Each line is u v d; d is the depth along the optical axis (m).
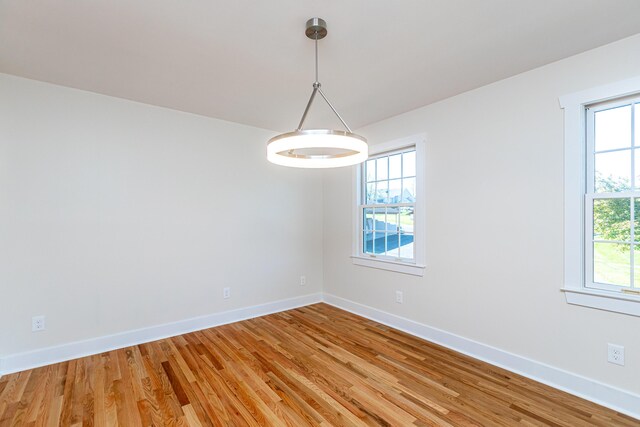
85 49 2.09
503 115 2.52
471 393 2.15
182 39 1.97
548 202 2.28
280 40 1.98
